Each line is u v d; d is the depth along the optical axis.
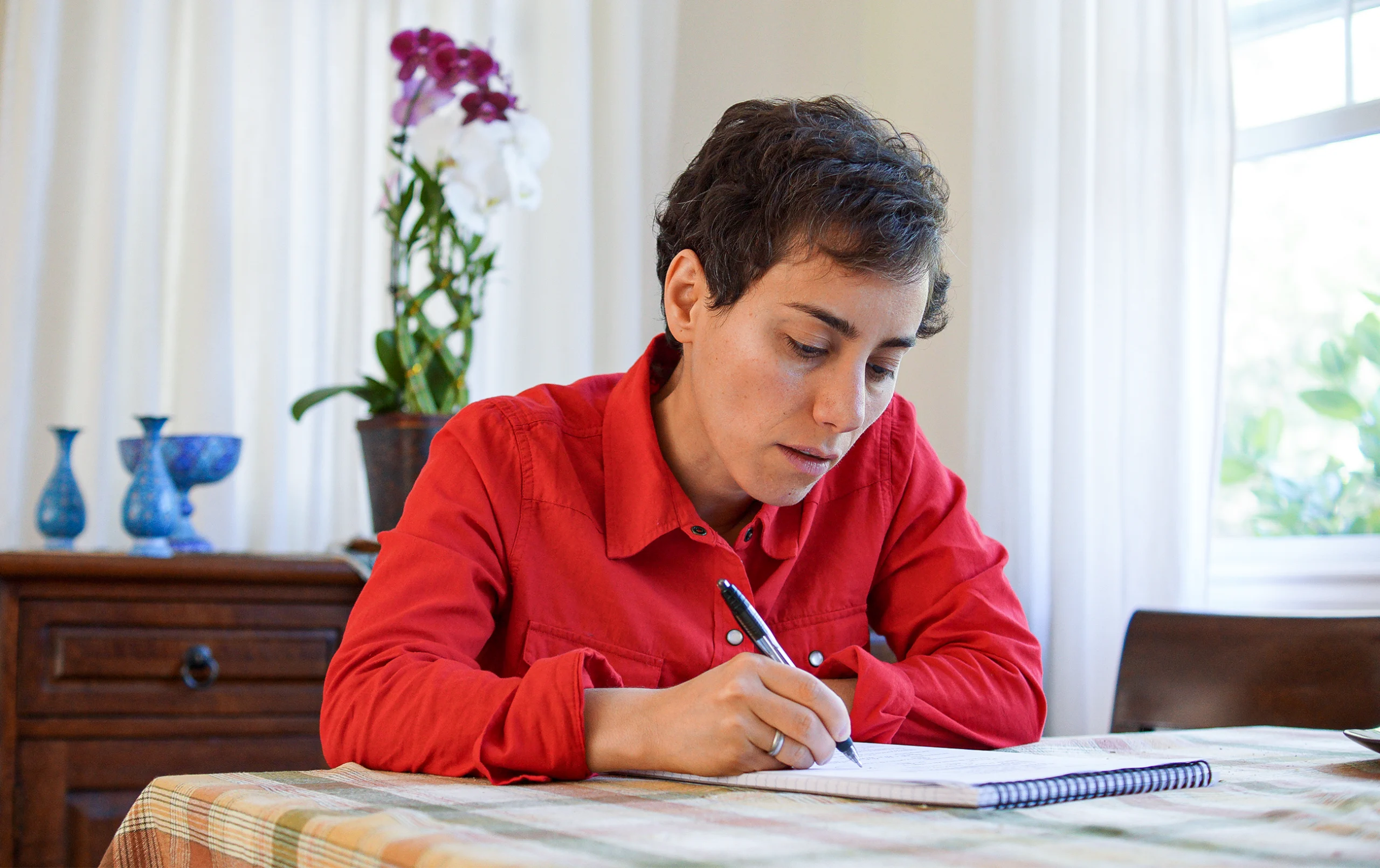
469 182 2.04
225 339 2.31
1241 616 1.28
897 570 1.18
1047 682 2.21
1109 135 2.18
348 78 2.44
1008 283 2.32
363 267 2.40
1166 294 2.06
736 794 0.66
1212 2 2.09
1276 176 2.25
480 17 2.50
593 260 2.57
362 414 2.37
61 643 1.72
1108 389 2.16
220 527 2.28
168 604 1.78
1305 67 2.21
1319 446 2.18
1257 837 0.53
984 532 2.31
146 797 0.71
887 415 1.21
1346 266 2.17
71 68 2.26
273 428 2.33
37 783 1.70
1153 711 1.30
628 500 1.03
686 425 1.03
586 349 2.52
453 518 0.97
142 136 2.30
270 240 2.36
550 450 1.03
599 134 2.60
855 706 0.95
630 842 0.50
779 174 0.87
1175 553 2.02
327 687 0.87
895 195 0.86
